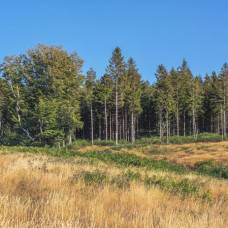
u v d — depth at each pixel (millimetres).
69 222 7598
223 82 110250
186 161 51969
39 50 81188
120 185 13570
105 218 8391
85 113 114812
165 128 119625
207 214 9633
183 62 113625
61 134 76750
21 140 78125
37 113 76000
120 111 112938
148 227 7992
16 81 80562
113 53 97875
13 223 7324
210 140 100688
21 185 12094
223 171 39688
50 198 9625
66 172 15227
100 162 25438
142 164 28969
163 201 11695
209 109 125000
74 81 82562
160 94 105625
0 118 82125
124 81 98875
